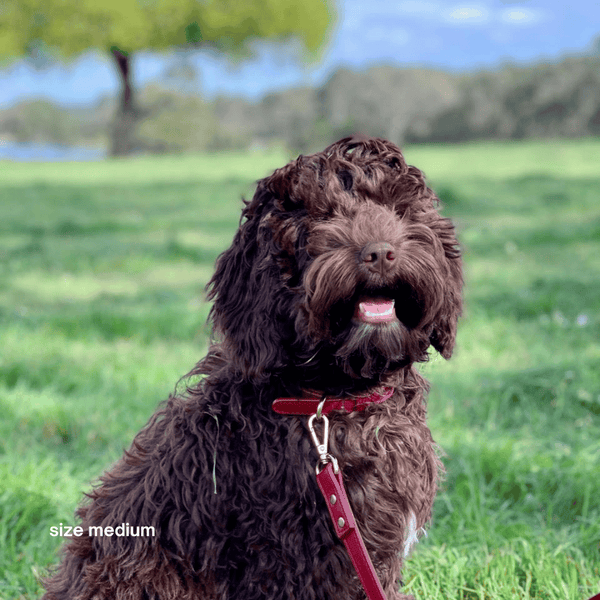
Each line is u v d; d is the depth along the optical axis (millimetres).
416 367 3307
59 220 19031
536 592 3557
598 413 5543
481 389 5992
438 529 4141
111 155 59031
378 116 57781
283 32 55250
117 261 12812
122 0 51719
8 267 12422
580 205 18859
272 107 70000
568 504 4355
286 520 2812
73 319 8477
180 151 61219
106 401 5969
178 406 3119
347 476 2900
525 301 8852
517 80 56156
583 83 54031
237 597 2869
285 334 2877
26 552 3949
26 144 90438
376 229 2752
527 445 5062
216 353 3254
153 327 8227
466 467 4551
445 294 2977
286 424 2910
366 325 2729
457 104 57000
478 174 27453
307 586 2812
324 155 3129
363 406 3033
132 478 3072
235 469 2861
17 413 5613
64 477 4684
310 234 2842
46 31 52156
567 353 6797
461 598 3562
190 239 15547
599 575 3711
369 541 2908
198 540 2852
